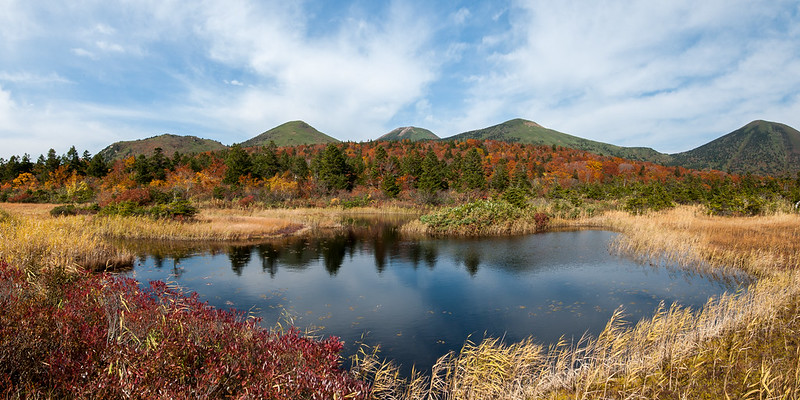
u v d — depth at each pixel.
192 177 56.03
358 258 14.98
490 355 5.71
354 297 9.94
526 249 16.84
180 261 13.94
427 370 6.05
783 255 12.97
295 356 4.68
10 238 10.80
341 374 4.77
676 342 6.01
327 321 8.22
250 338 5.27
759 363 5.43
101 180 58.28
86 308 4.93
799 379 4.75
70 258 11.22
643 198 29.39
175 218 22.62
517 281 11.55
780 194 30.89
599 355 6.06
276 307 9.08
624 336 6.46
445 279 11.80
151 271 12.31
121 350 3.86
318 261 14.36
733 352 5.78
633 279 11.66
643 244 16.47
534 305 9.32
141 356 3.87
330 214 35.56
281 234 21.27
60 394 3.65
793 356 5.52
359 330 7.73
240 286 10.83
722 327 6.72
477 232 22.00
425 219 23.64
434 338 7.36
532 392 5.12
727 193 28.62
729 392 4.79
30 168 70.56
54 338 4.20
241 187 47.84
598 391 5.05
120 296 5.18
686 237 16.36
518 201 27.03
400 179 62.16
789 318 6.97
